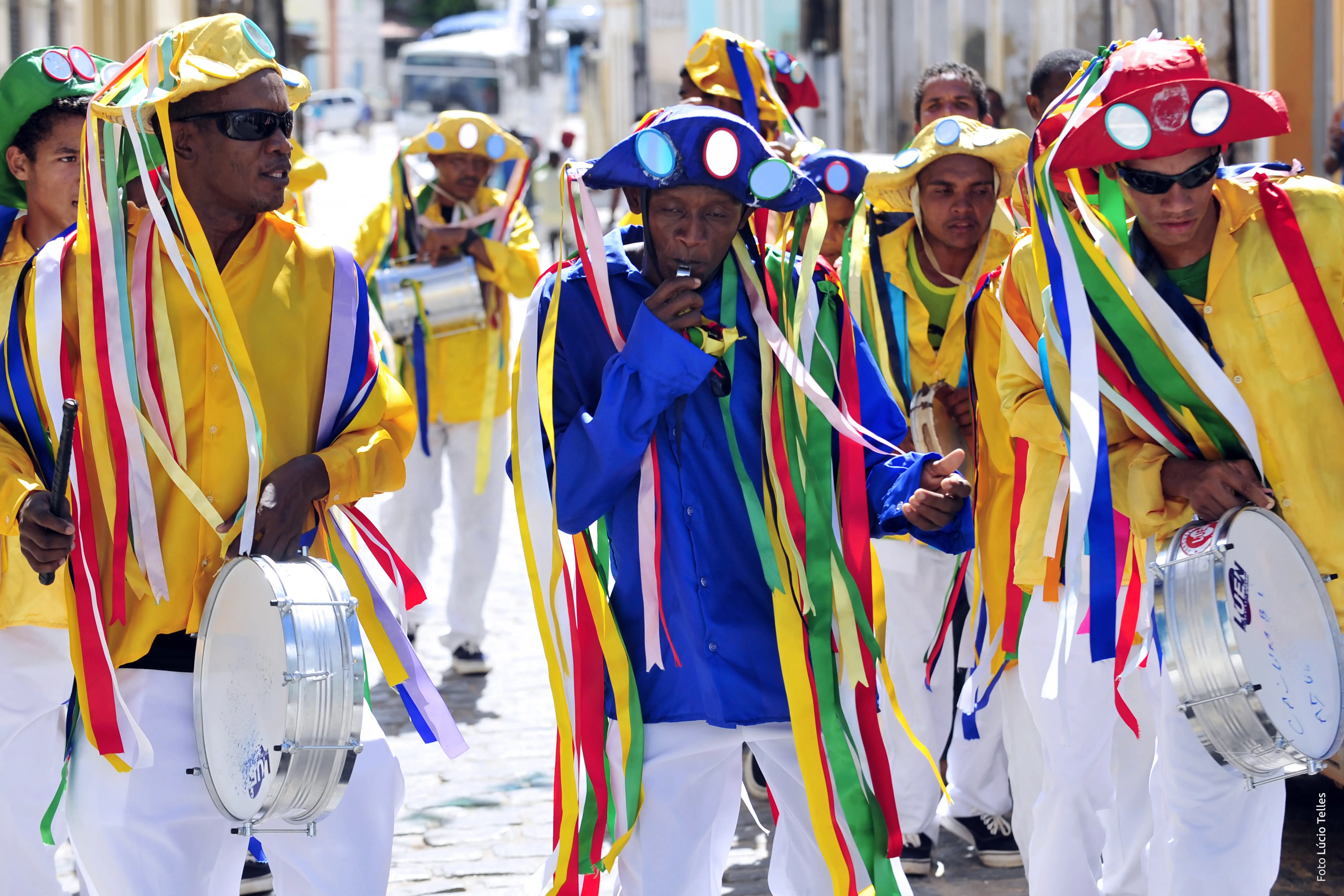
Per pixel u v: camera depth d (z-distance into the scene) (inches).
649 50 1489.9
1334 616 166.2
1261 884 175.6
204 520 165.2
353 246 354.3
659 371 155.3
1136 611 191.0
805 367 166.7
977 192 236.2
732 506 164.1
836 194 261.3
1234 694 159.9
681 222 157.8
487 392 352.8
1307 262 169.3
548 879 176.1
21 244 196.9
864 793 161.8
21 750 186.4
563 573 165.5
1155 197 164.2
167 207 165.2
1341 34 412.5
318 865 160.1
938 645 232.1
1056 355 177.8
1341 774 225.9
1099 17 537.6
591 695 165.8
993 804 243.4
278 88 163.0
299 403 168.4
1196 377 168.9
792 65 314.8
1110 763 208.7
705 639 162.6
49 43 686.5
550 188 1108.5
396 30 3651.6
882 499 164.7
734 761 169.6
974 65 684.1
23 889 187.8
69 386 164.9
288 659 147.6
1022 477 202.4
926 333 243.0
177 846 161.3
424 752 299.1
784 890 177.0
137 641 162.4
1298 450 171.0
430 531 365.1
